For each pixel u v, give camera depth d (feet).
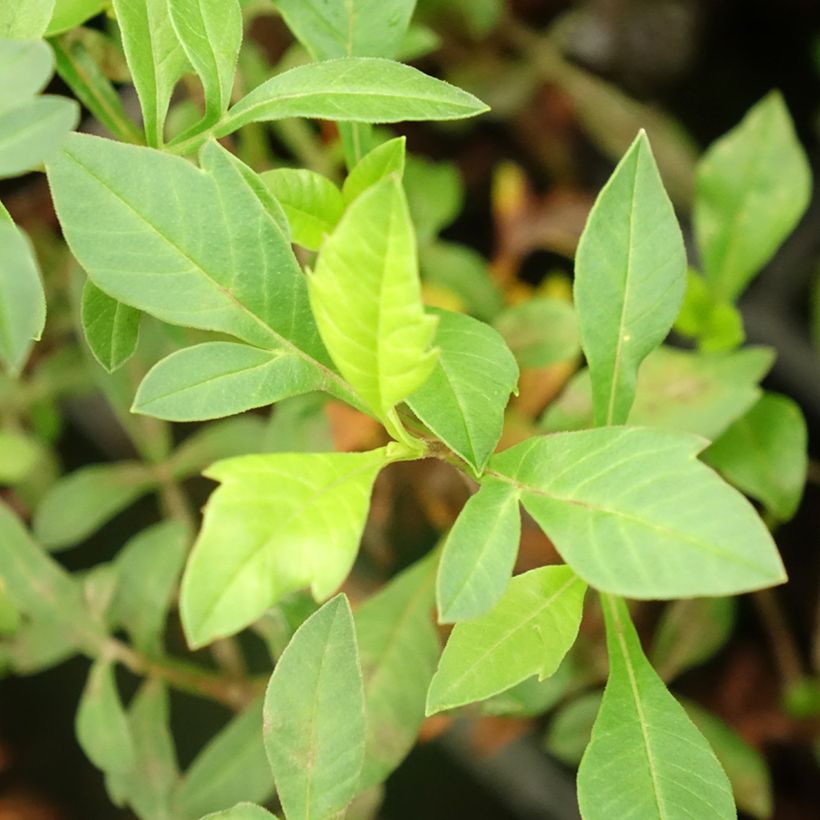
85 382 1.68
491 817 1.70
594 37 2.10
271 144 1.88
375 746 1.23
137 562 1.36
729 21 2.13
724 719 1.77
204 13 1.07
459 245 2.09
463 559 1.01
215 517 0.97
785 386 1.91
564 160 2.12
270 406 1.71
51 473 1.74
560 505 1.01
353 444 1.45
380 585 1.65
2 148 0.97
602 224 1.10
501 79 2.06
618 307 1.11
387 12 1.16
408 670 1.24
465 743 1.68
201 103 1.35
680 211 2.02
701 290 1.37
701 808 1.05
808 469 1.84
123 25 1.07
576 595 1.08
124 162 1.03
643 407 1.30
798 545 1.86
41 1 1.05
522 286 1.89
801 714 1.69
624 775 1.06
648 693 1.08
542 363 1.34
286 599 1.24
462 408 1.05
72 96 1.70
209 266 1.03
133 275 1.03
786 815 1.75
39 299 0.98
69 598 1.34
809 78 2.13
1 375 1.67
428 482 1.61
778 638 1.72
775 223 1.36
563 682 1.30
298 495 0.98
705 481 0.99
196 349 1.04
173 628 1.69
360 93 1.06
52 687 1.79
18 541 1.34
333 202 1.11
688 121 2.14
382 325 0.98
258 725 1.31
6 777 1.75
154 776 1.34
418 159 1.77
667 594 0.98
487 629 1.06
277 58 1.98
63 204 1.02
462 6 1.93
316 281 0.97
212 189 1.03
